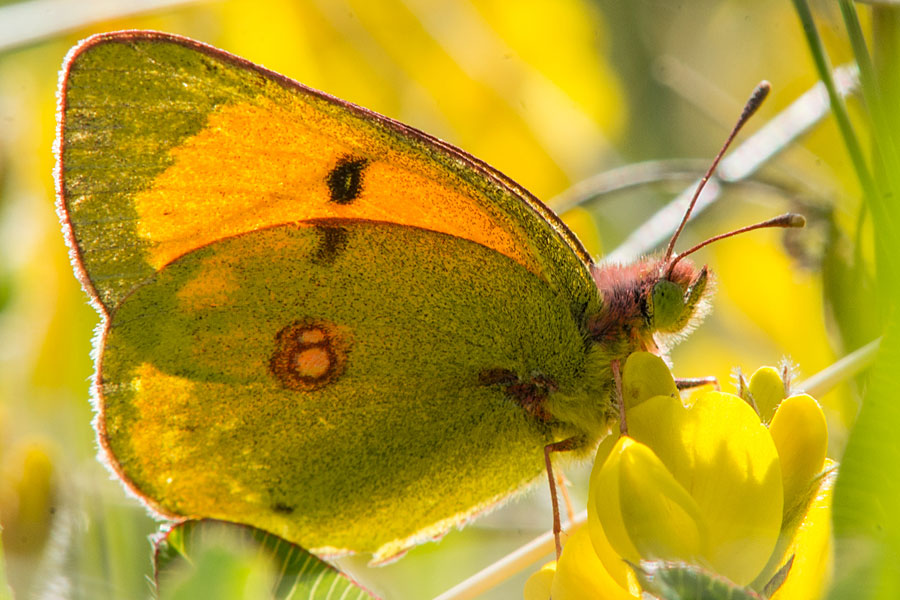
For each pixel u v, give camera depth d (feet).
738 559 0.77
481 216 0.82
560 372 0.83
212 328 0.83
